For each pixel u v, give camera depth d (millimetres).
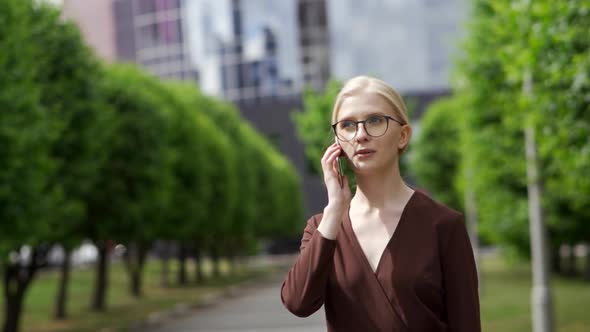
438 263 1878
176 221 25938
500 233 19547
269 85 61688
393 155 1930
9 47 10648
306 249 1870
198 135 26844
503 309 15211
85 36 15430
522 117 10070
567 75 6914
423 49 59188
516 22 7480
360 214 1979
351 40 60562
